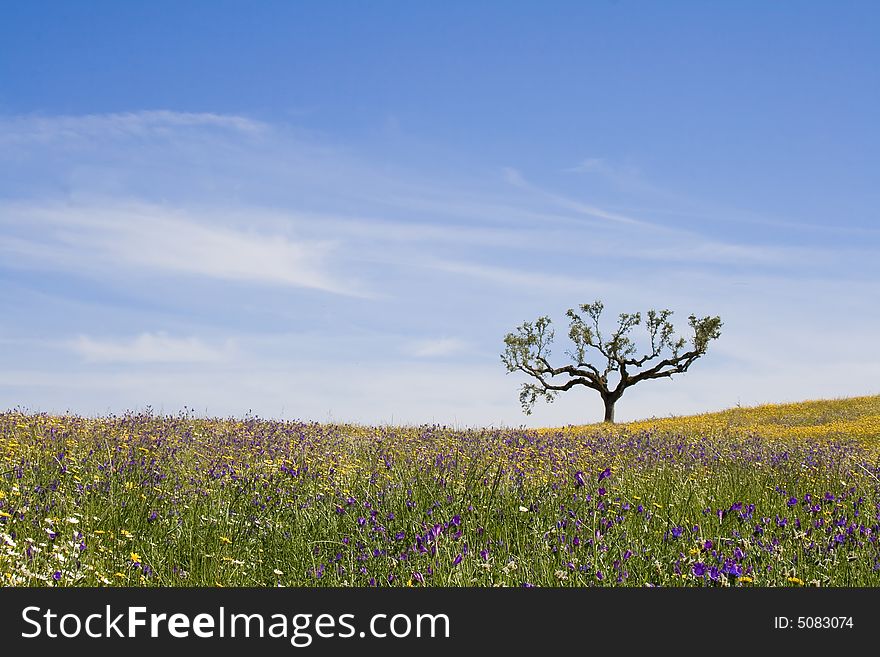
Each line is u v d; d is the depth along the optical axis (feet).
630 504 27.17
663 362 138.72
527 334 141.08
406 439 49.37
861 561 22.67
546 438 53.83
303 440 46.14
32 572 20.56
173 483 31.78
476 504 28.50
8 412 49.57
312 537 26.32
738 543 23.17
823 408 101.04
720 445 54.44
